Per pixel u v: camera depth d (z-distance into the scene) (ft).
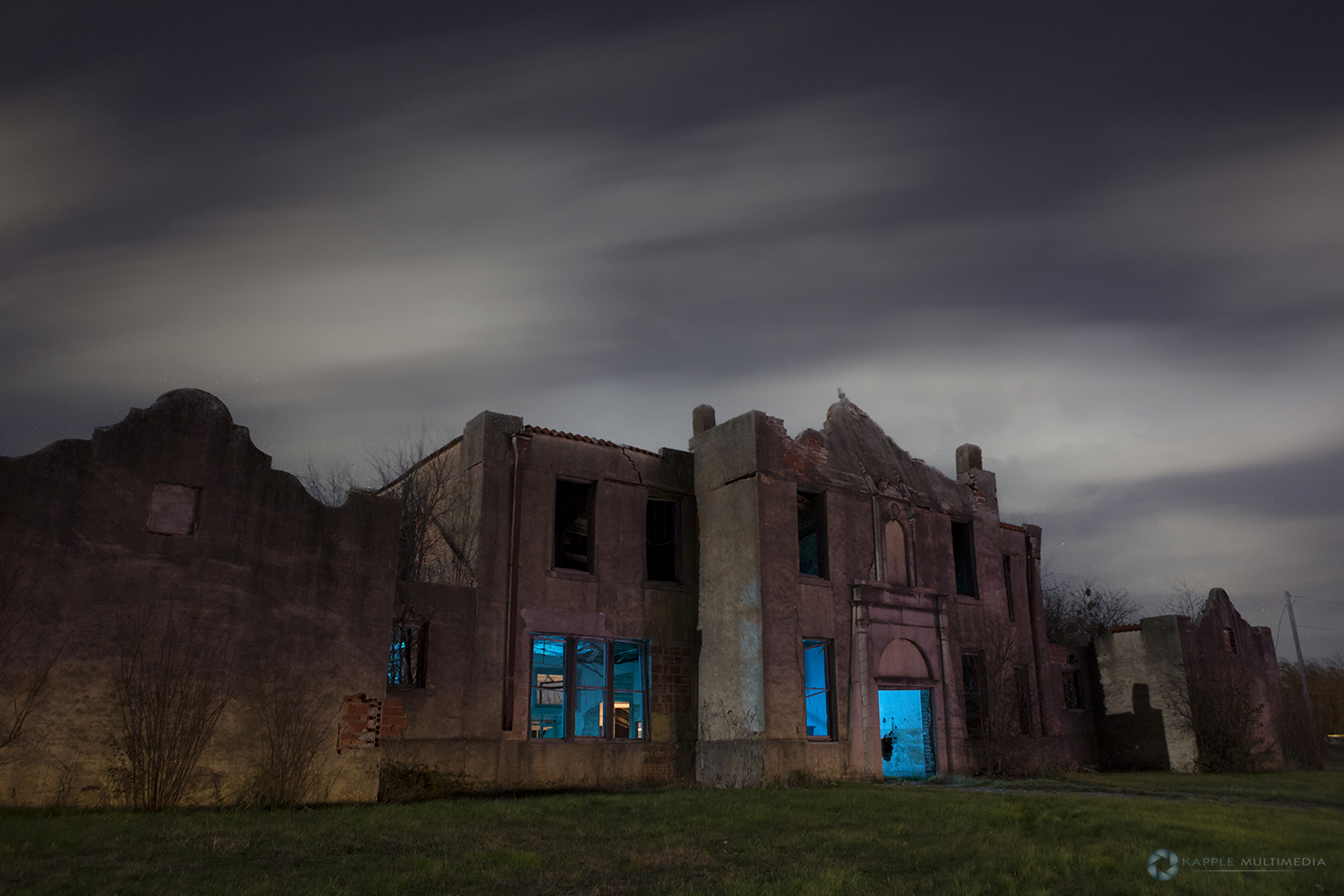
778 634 61.57
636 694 63.41
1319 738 103.65
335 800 44.16
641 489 66.33
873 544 70.74
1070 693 94.17
